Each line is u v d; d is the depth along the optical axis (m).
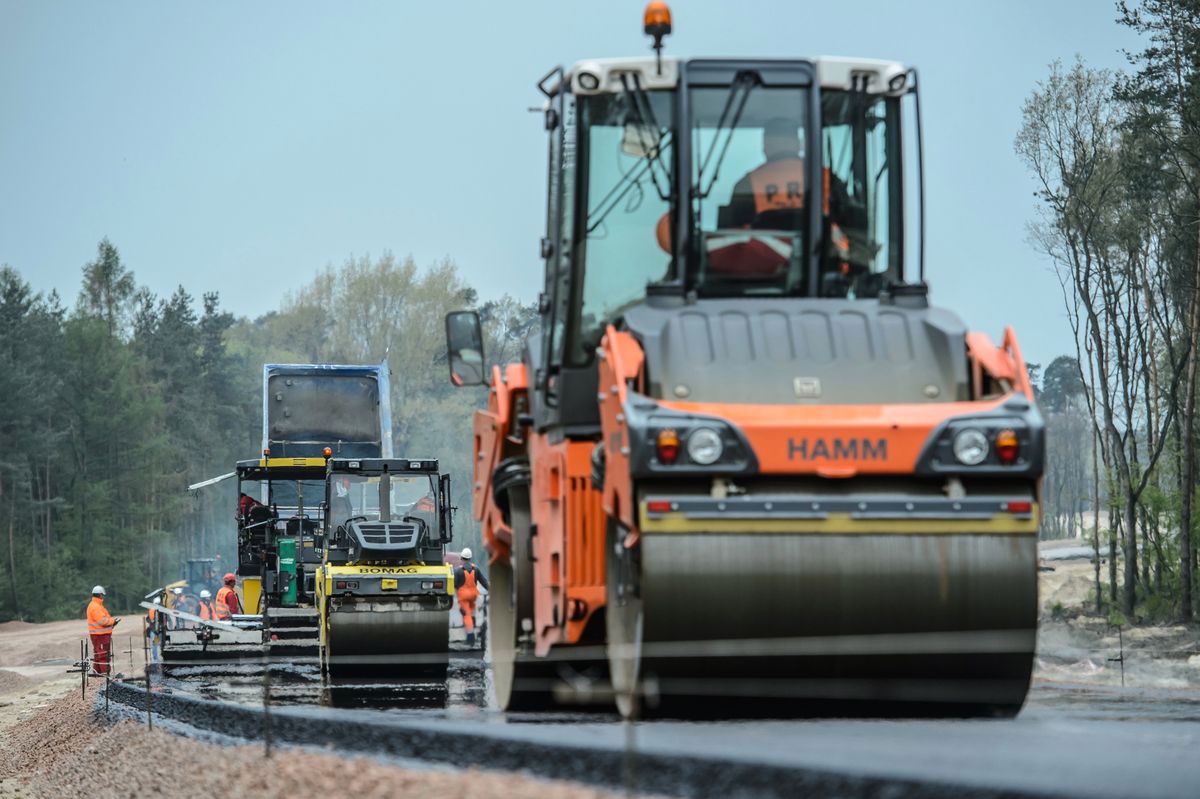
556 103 43.09
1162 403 193.25
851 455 32.38
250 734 44.59
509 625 50.03
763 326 35.62
